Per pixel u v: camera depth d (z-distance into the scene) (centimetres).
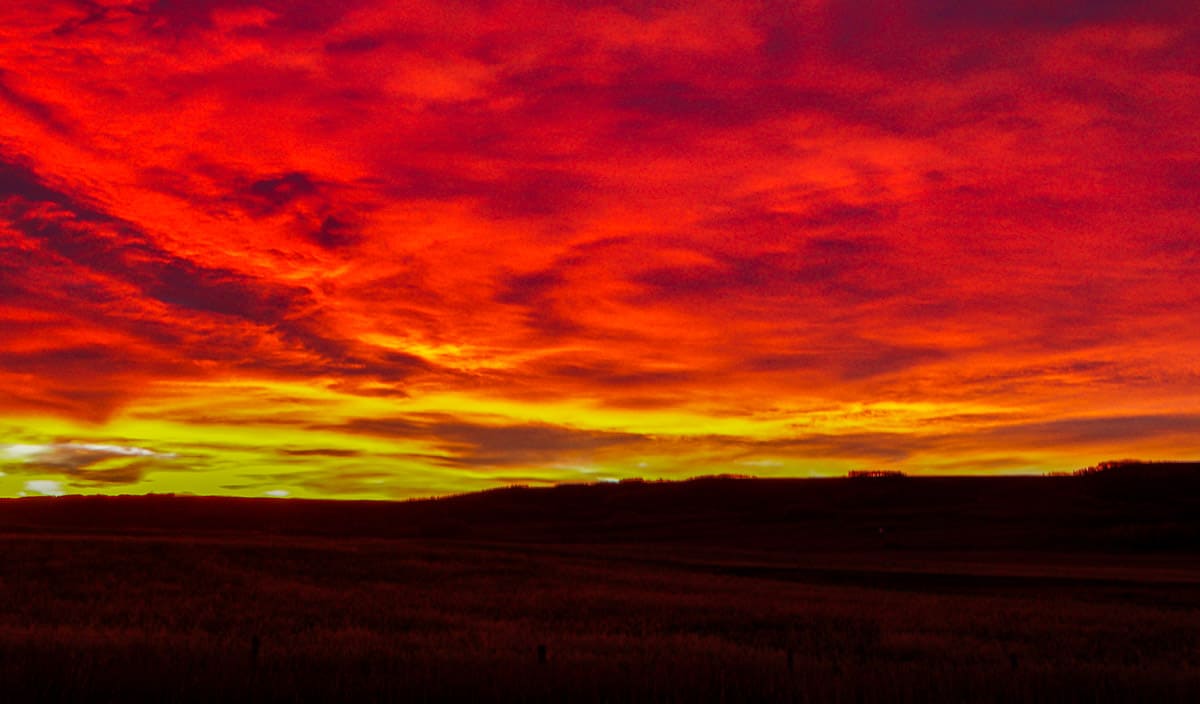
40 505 15588
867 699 1364
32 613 2814
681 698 1369
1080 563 7294
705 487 16288
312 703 1325
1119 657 2177
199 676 1412
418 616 2930
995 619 2991
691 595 3831
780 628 2848
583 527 14475
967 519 12800
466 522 15238
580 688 1409
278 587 3953
